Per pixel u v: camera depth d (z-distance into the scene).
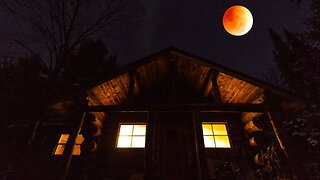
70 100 6.15
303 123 12.02
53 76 9.59
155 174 6.47
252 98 7.28
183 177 6.44
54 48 10.18
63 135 8.76
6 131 8.49
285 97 6.04
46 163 7.86
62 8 10.31
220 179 6.17
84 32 10.91
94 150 6.73
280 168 6.07
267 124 6.46
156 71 8.23
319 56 12.90
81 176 6.21
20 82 8.86
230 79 7.11
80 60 12.77
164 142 7.14
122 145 7.21
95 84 6.27
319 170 10.15
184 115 7.68
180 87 8.92
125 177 6.52
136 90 8.37
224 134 7.45
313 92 12.23
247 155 6.93
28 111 8.53
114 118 7.82
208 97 8.55
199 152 5.27
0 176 7.40
